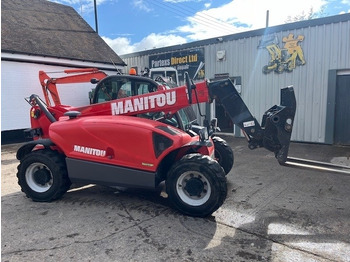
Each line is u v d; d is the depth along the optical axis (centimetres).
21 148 439
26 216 366
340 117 850
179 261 266
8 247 290
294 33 887
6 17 1150
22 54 996
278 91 939
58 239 306
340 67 822
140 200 422
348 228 331
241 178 535
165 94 404
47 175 420
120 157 384
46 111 497
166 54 1223
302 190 464
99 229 329
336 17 810
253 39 974
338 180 516
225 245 294
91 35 1452
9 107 975
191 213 358
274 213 374
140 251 282
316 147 828
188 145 368
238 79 1022
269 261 265
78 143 403
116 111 428
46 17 1356
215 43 1066
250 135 389
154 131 370
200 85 393
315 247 290
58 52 1130
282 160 377
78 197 436
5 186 500
